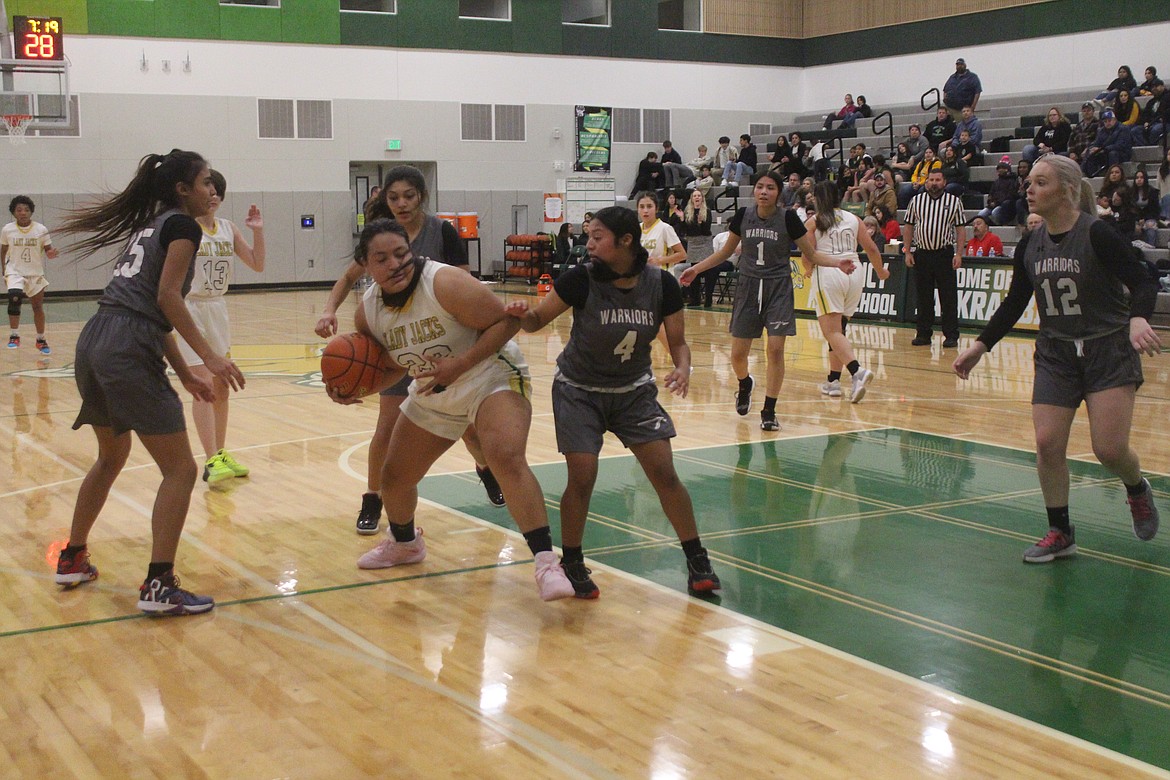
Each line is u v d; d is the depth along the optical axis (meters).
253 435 8.27
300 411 9.34
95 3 21.97
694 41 26.86
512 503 4.48
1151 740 3.37
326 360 4.60
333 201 24.48
